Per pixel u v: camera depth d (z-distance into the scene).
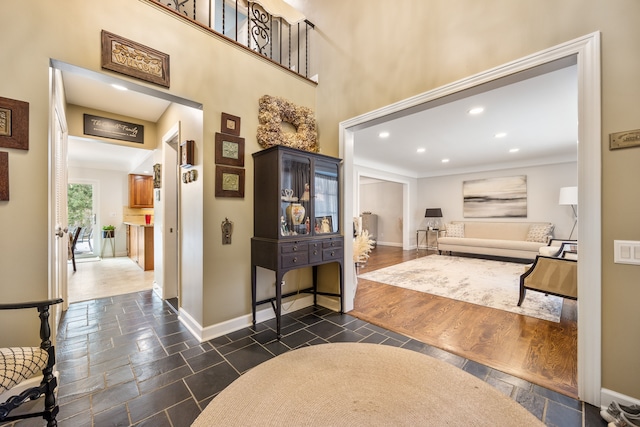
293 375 1.04
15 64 1.52
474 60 1.95
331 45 3.03
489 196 6.86
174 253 3.41
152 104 3.10
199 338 2.30
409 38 2.32
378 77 2.56
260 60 2.69
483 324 2.59
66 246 3.00
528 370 1.84
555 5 1.62
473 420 0.81
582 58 1.52
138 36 1.95
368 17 2.66
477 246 6.19
